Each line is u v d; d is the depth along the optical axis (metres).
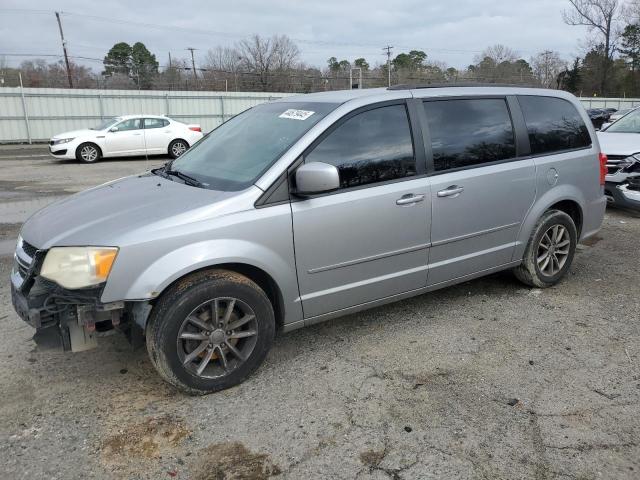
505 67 66.19
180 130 19.09
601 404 3.09
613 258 5.86
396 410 3.04
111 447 2.75
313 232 3.38
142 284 2.90
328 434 2.84
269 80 52.59
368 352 3.74
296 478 2.53
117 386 3.32
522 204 4.46
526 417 2.97
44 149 22.70
